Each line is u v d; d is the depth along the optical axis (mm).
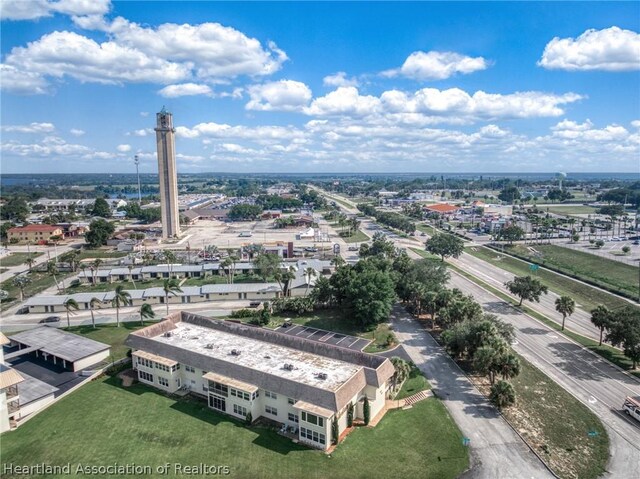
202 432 66312
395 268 136375
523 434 65688
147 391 79250
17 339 96125
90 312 124625
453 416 70438
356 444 63531
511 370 72875
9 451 61875
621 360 90375
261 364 76125
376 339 102875
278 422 69375
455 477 56906
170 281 135750
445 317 100375
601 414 71062
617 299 132250
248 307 128375
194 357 77875
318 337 104188
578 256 189750
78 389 79938
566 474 57469
